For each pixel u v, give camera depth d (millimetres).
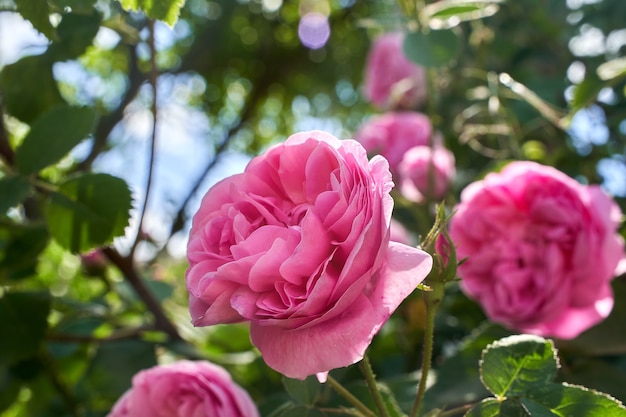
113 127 697
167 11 403
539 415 362
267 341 337
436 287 363
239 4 1502
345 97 1755
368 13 1557
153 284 708
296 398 414
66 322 641
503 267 504
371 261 332
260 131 1840
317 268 328
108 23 572
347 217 329
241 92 1748
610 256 489
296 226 339
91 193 514
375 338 632
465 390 492
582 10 729
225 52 1623
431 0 701
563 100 694
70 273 857
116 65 1122
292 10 1621
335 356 325
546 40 760
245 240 337
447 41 567
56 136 510
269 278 332
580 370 510
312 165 346
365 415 403
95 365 599
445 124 748
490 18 753
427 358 369
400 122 720
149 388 482
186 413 471
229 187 360
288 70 1722
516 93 603
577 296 497
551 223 503
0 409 645
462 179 701
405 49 568
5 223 577
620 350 515
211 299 336
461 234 523
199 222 359
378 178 340
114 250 600
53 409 669
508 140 668
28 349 579
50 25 420
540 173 501
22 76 576
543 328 508
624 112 659
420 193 624
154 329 621
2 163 567
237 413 471
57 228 517
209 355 606
